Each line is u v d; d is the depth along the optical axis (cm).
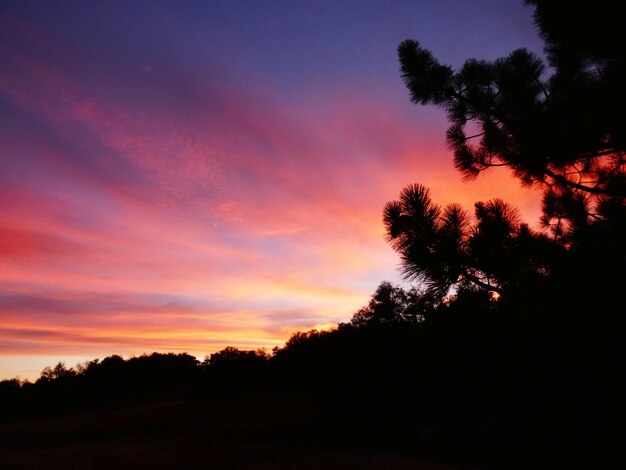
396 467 1140
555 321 513
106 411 6869
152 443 2077
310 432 2017
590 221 504
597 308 474
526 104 535
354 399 2125
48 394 9581
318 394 3053
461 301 513
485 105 566
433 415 1533
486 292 479
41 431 3647
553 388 1073
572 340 588
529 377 1186
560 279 457
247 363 7075
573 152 511
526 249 445
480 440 1203
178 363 11925
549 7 468
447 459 1184
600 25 436
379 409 1858
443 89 589
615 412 912
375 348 2970
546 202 582
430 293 477
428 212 433
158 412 4759
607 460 852
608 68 450
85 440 2642
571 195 535
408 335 2105
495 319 516
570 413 1007
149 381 10950
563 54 499
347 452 1480
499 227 444
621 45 440
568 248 477
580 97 474
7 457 1812
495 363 1317
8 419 7781
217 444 1883
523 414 1165
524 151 545
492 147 580
